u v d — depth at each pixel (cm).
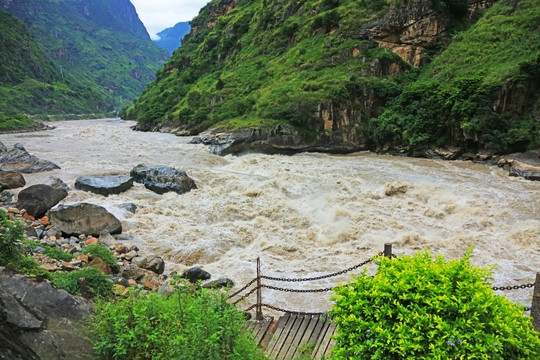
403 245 1484
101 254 1120
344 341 458
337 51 4672
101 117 12144
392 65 4403
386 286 439
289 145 3538
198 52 8531
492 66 3412
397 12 4584
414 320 412
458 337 390
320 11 5594
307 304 1062
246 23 7250
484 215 1708
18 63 11612
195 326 471
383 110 3950
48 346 466
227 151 3384
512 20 3972
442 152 3253
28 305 495
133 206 1755
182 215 1758
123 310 509
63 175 2272
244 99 4494
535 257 1362
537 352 414
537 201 1864
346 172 2559
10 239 597
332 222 1694
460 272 436
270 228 1645
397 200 1941
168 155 3148
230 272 1268
